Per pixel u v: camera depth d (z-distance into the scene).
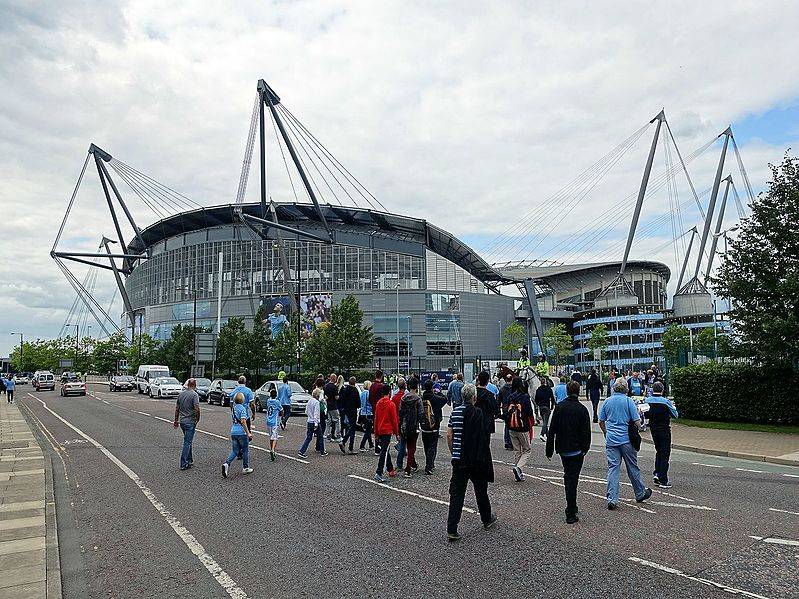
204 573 6.29
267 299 88.88
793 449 15.63
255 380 57.94
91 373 119.75
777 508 9.00
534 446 16.73
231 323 60.72
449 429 7.66
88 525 8.44
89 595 5.74
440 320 94.19
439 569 6.27
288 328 57.47
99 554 7.05
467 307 96.88
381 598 5.50
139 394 54.50
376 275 95.94
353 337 50.94
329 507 9.28
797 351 19.97
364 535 7.63
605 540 7.25
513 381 11.70
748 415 21.78
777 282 20.67
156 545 7.35
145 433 20.89
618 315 110.94
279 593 5.67
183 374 67.44
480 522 8.23
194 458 14.80
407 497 10.01
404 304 92.56
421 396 13.68
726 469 13.12
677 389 24.44
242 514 8.87
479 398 10.73
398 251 97.56
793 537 7.35
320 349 50.53
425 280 97.88
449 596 5.51
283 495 10.24
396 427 12.16
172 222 100.62
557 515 8.55
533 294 107.75
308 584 5.89
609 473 9.14
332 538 7.51
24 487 11.10
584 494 10.10
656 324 107.62
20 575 6.22
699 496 9.95
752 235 21.81
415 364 90.62
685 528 7.80
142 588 5.89
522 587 5.71
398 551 6.91
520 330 94.69
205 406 37.50
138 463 14.12
